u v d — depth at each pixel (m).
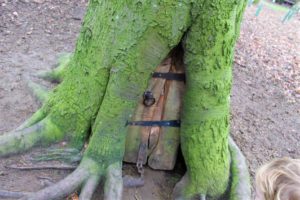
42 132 1.90
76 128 1.89
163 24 1.59
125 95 1.72
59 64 2.66
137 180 1.89
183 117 1.82
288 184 0.91
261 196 0.94
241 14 1.73
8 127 2.07
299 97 3.21
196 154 1.84
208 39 1.63
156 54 1.64
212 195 1.90
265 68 3.52
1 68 2.54
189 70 1.71
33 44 2.95
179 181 1.92
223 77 1.74
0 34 3.01
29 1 3.58
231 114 2.78
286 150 2.57
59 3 3.66
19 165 1.86
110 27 1.68
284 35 4.34
